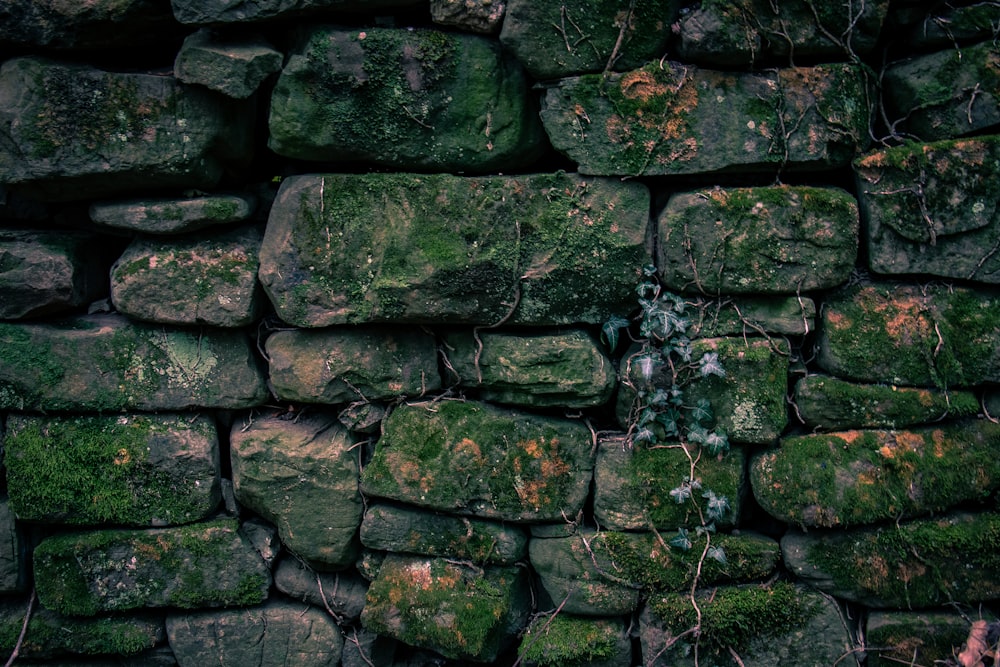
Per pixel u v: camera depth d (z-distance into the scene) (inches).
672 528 98.4
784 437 97.3
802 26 89.6
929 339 94.3
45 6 88.9
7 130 90.7
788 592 97.0
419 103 92.2
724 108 91.7
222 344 101.1
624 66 91.6
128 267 97.4
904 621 95.1
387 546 102.2
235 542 102.7
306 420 103.7
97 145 92.1
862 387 94.9
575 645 99.7
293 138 92.7
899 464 93.5
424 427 99.7
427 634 99.8
